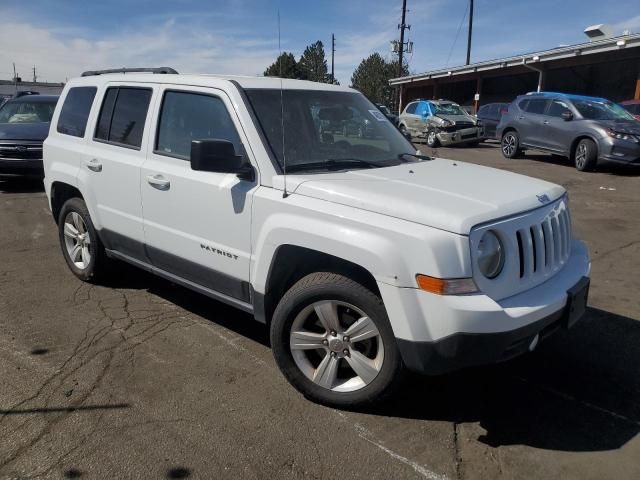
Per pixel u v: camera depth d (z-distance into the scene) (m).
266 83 4.08
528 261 3.11
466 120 20.53
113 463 2.85
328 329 3.31
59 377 3.67
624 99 24.58
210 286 4.07
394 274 2.89
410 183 3.42
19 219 8.25
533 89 29.73
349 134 4.22
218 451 2.96
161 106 4.35
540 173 12.99
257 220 3.53
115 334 4.32
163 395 3.48
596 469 2.88
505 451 3.01
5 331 4.35
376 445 3.04
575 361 4.00
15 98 11.95
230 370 3.80
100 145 4.90
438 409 3.39
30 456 2.89
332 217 3.15
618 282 5.67
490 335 2.81
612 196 10.17
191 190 3.94
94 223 5.01
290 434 3.12
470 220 2.86
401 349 2.99
